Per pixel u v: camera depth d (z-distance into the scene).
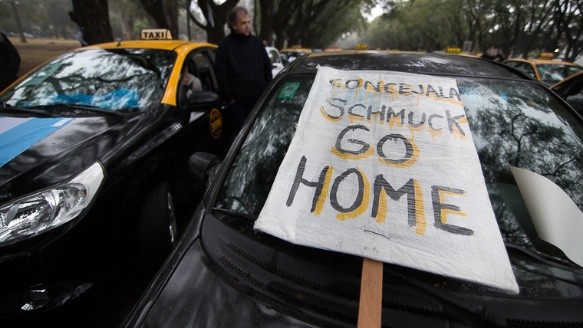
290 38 22.91
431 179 0.92
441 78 1.27
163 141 2.11
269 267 0.95
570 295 0.83
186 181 2.42
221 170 1.32
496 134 1.23
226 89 3.27
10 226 1.38
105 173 1.66
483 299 0.81
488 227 0.82
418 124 1.08
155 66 2.62
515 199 1.05
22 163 1.61
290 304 0.87
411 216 0.85
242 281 0.94
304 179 0.98
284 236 0.87
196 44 3.27
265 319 0.85
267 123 1.42
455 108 1.13
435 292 0.83
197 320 0.87
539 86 1.43
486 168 1.13
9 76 4.33
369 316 0.74
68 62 2.72
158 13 9.93
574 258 0.83
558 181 1.10
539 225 0.91
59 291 1.48
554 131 1.24
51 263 1.43
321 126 1.12
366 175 0.95
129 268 2.13
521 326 0.78
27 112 2.19
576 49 18.27
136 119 2.12
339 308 0.84
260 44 3.41
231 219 1.13
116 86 2.46
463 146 1.00
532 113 1.30
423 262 0.78
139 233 1.93
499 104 1.32
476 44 31.56
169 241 2.01
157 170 1.99
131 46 2.90
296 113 1.42
